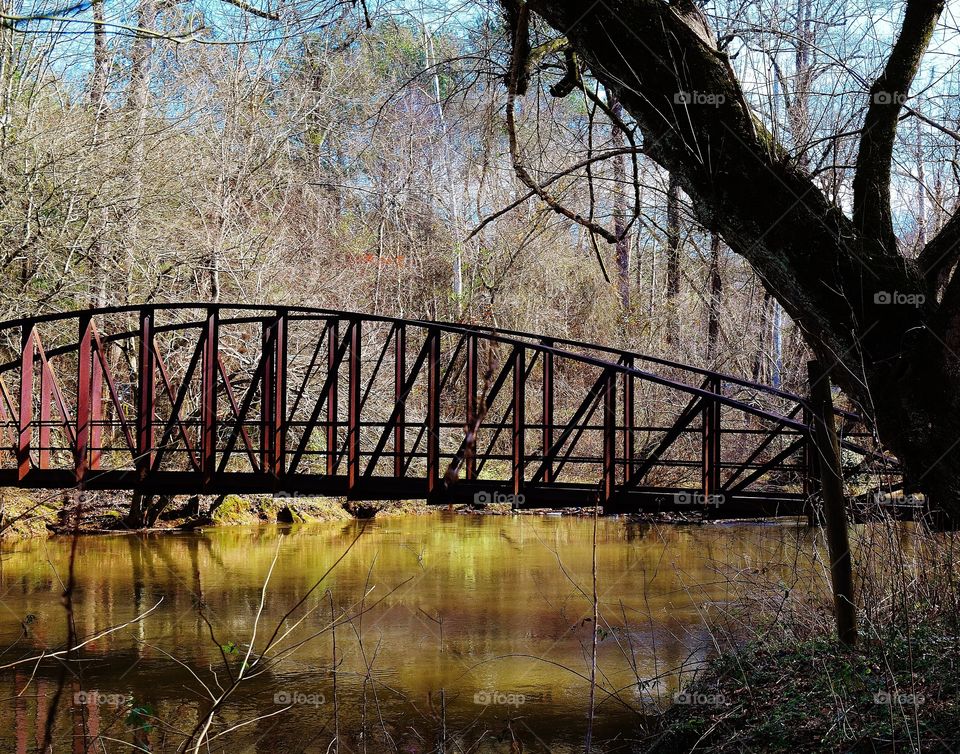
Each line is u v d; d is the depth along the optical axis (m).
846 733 5.32
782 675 6.64
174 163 18.98
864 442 9.77
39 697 8.05
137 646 9.58
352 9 7.91
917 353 5.00
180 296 18.78
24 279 16.50
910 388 5.03
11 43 15.24
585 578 12.16
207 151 20.66
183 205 19.75
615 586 11.51
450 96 8.56
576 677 8.17
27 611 10.98
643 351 22.27
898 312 5.07
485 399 3.79
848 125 6.51
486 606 10.87
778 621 7.48
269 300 19.72
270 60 21.14
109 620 10.59
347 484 10.23
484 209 24.95
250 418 18.75
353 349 10.48
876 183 5.17
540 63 7.23
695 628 9.34
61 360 17.80
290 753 6.68
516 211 22.69
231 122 21.12
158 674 8.66
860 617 6.82
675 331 22.17
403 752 6.63
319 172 28.17
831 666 6.31
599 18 5.16
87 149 16.95
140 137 17.80
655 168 12.87
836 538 6.64
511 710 7.44
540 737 6.82
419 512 20.05
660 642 8.99
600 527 17.03
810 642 7.02
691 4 5.24
